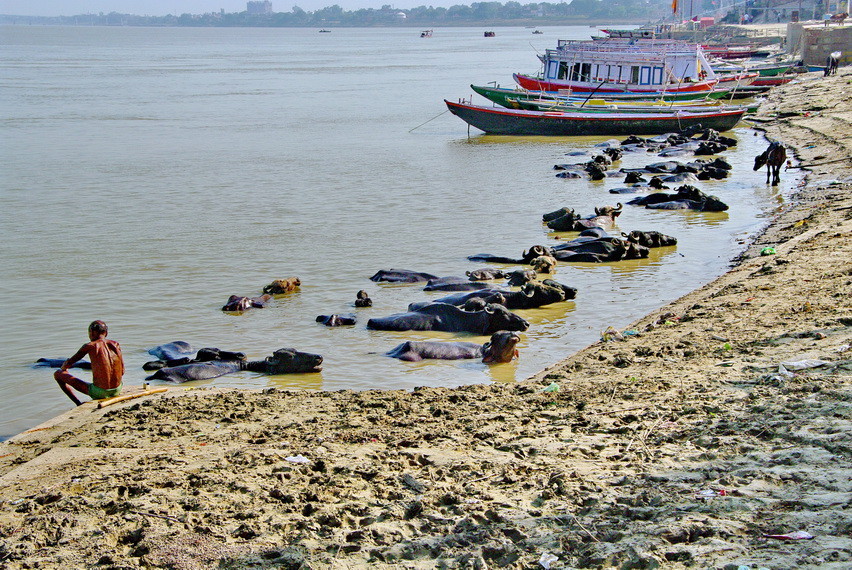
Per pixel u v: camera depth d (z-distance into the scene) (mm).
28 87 95000
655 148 46906
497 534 8148
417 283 22062
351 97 79750
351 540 8250
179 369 16094
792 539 7457
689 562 7246
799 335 14453
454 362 16828
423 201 32750
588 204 32062
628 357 14805
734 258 23469
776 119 52938
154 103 75750
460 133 55125
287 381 16031
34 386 15945
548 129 53312
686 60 59219
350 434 11531
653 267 23312
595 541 7859
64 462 11086
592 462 9953
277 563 7848
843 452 9289
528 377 15781
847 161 36031
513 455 10383
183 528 8633
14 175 39031
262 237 27094
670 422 11148
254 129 56750
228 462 10562
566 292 20500
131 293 21547
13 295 21359
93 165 42062
